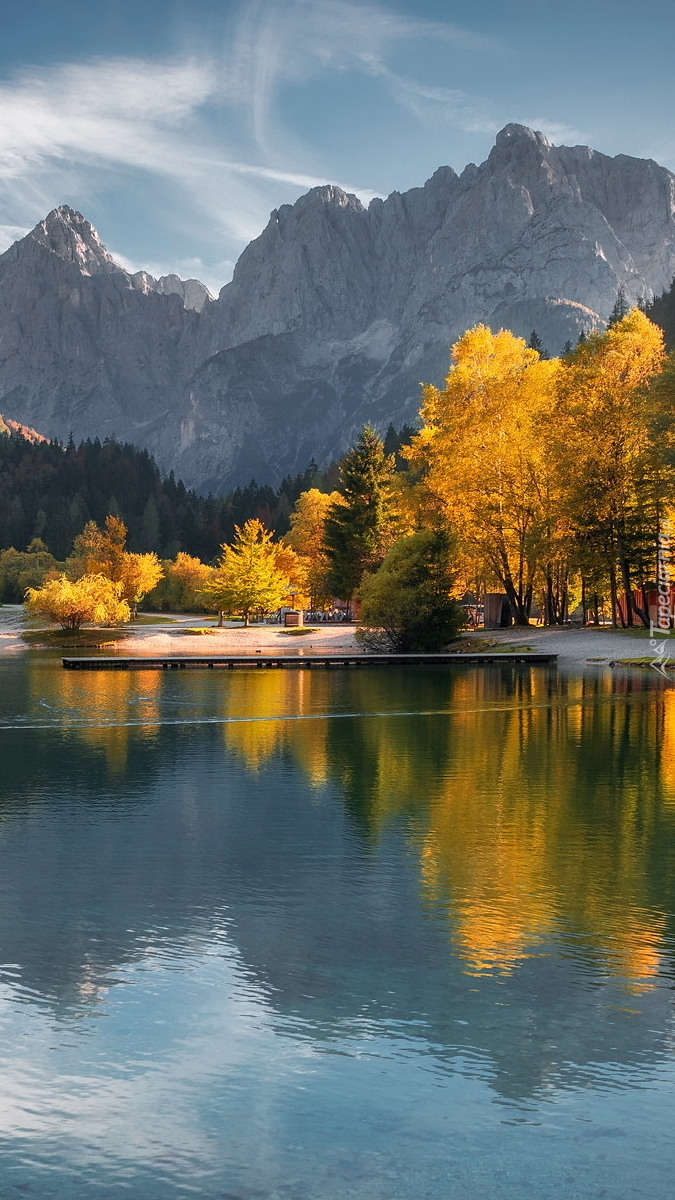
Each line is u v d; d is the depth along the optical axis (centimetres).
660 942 922
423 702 3150
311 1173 563
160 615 12825
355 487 8612
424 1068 677
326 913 1002
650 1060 689
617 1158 576
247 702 3180
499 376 6166
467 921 980
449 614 5784
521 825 1401
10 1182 555
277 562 11544
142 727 2530
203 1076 667
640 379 5372
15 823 1401
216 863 1191
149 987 812
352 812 1481
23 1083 658
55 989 806
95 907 1018
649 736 2328
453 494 6109
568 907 1027
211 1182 557
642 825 1402
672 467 4625
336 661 5119
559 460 5391
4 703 3152
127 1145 589
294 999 789
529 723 2584
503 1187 551
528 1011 767
